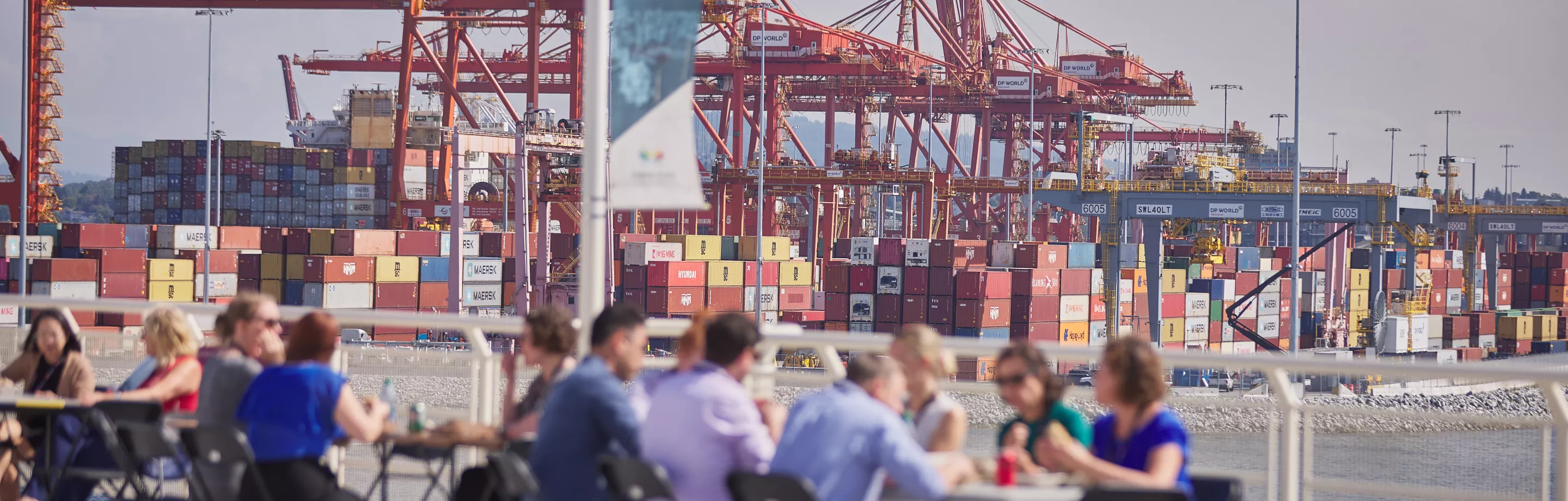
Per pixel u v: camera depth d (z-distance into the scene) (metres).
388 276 121.94
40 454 14.22
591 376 10.62
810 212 162.88
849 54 167.75
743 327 10.52
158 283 125.00
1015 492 8.98
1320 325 157.75
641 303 119.75
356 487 15.52
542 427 10.70
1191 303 140.88
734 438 10.25
